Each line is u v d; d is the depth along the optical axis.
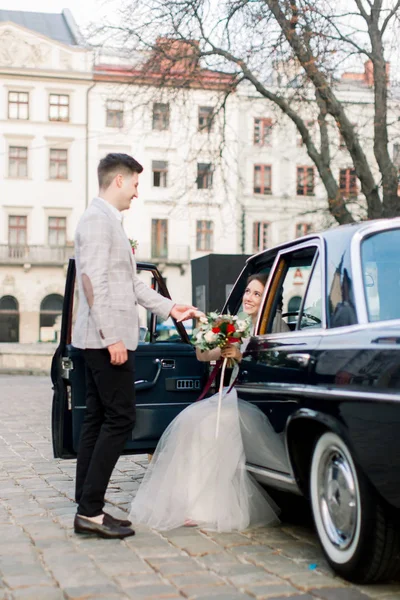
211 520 4.38
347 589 3.28
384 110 15.37
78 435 5.00
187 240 44.25
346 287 3.49
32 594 3.25
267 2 13.99
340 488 3.40
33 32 42.94
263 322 4.48
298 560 3.73
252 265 5.05
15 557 3.81
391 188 15.48
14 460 7.06
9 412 11.62
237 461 4.39
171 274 44.31
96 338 4.21
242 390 4.41
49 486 5.78
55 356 5.25
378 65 14.99
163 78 16.55
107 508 4.93
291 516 4.71
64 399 5.17
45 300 43.91
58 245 43.56
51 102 43.31
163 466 4.57
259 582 3.39
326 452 3.54
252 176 44.56
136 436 5.14
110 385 4.25
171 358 5.29
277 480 4.01
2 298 43.44
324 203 45.16
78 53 43.31
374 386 3.04
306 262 4.20
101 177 4.46
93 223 4.24
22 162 43.28
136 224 43.56
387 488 2.96
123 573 3.54
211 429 4.45
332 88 16.06
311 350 3.60
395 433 2.87
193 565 3.66
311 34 13.84
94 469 4.24
